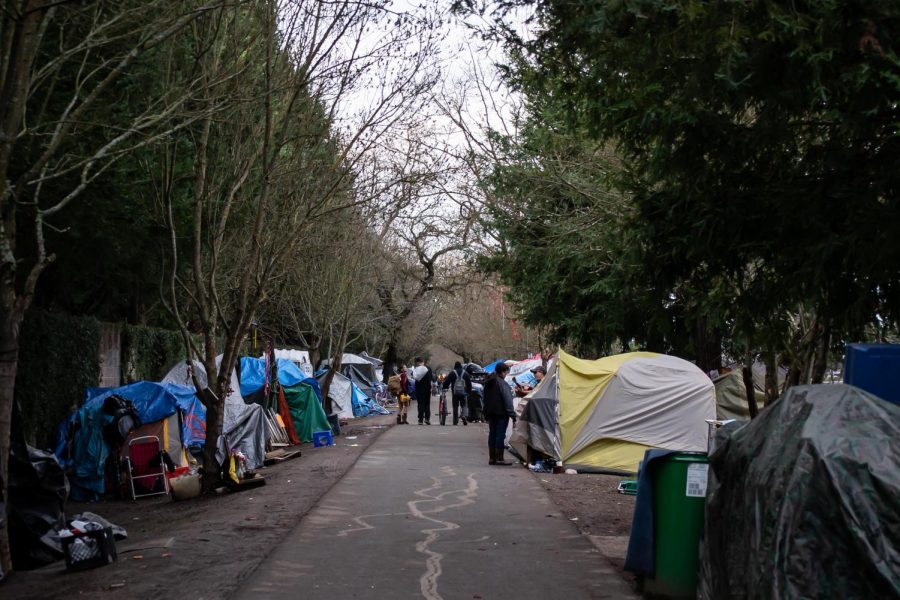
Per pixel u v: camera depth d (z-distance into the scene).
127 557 9.02
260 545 9.29
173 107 10.86
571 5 7.84
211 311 14.48
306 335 39.44
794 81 7.32
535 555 9.01
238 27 13.73
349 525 10.68
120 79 13.02
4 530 8.67
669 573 6.88
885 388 5.47
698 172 8.40
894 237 7.18
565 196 17.34
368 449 21.20
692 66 7.71
